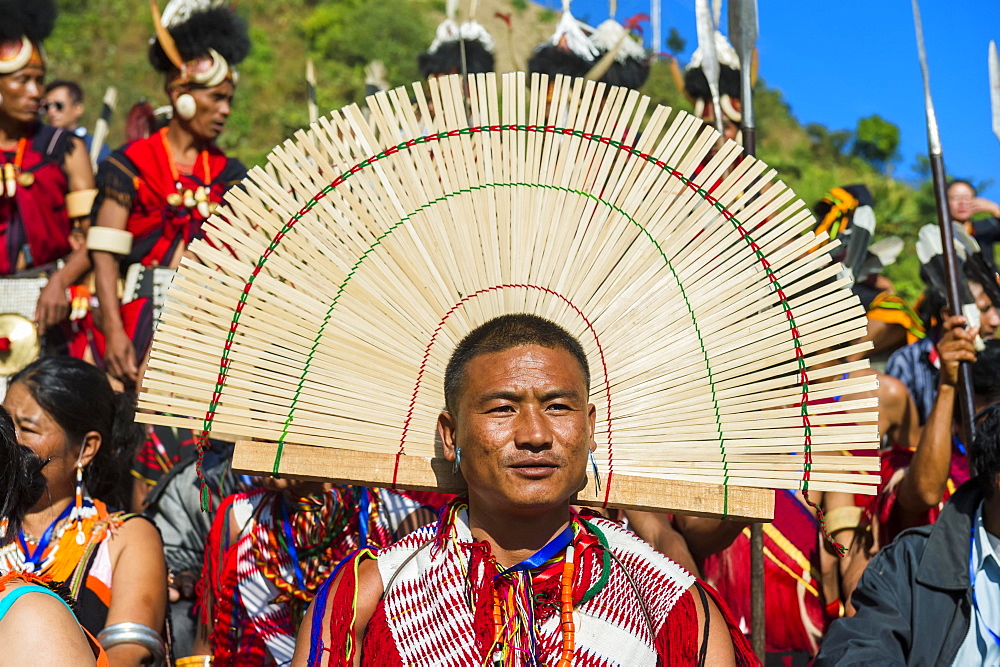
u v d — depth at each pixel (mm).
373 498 3037
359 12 14172
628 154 2268
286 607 3031
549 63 5078
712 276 2242
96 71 12852
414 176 2258
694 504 2150
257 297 2205
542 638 1973
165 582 3027
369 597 2064
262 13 14281
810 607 3525
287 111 12547
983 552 2943
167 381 2164
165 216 5016
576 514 2146
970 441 3439
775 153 12719
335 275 2225
